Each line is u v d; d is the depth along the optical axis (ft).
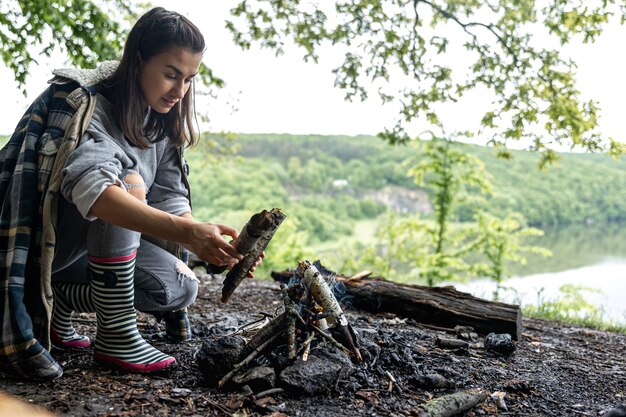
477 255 102.27
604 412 8.11
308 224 110.11
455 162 41.98
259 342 8.11
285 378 7.73
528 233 41.01
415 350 10.09
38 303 7.97
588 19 25.46
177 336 10.12
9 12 21.20
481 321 12.63
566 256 120.78
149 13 8.01
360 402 7.70
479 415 7.74
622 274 98.22
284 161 185.37
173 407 7.30
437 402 7.57
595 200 175.73
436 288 13.83
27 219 7.81
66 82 8.23
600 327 17.01
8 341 7.63
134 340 8.41
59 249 8.45
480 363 10.04
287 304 8.23
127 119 8.14
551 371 10.07
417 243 44.04
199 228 7.11
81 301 8.78
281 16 26.76
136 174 8.14
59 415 6.87
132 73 8.05
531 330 14.33
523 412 7.93
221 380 7.77
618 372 10.39
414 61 27.66
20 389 7.52
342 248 45.55
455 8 27.89
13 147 8.14
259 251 7.79
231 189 120.67
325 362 8.02
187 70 8.04
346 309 14.25
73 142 7.64
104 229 8.02
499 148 28.25
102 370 8.39
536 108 27.37
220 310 13.69
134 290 9.06
